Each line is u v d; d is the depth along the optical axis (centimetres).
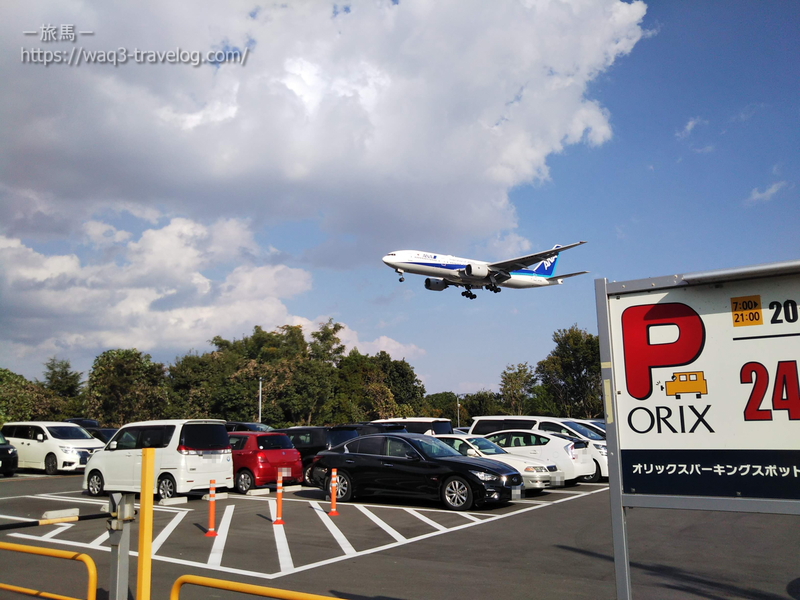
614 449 366
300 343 7400
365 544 902
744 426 335
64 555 473
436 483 1216
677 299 358
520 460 1434
